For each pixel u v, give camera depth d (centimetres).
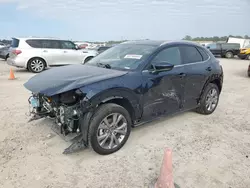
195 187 261
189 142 370
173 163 308
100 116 301
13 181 264
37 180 267
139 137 381
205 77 463
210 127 434
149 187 259
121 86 316
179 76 402
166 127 427
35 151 328
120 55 406
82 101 288
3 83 801
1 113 474
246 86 864
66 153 301
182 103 427
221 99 650
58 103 312
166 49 396
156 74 364
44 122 425
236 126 443
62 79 320
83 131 302
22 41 1048
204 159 321
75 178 272
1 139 360
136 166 299
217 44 2470
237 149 352
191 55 446
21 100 577
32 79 365
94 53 1238
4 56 1769
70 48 1171
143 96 350
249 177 283
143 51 386
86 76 323
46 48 1096
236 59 2353
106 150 318
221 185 266
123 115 327
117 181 269
